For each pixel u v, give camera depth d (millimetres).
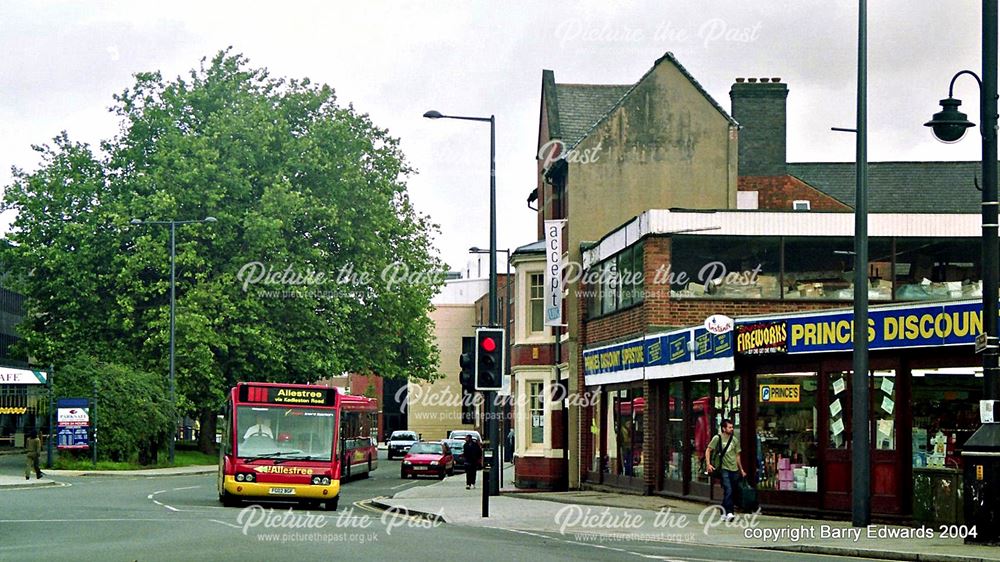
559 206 45000
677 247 32781
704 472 30297
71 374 56406
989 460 19000
